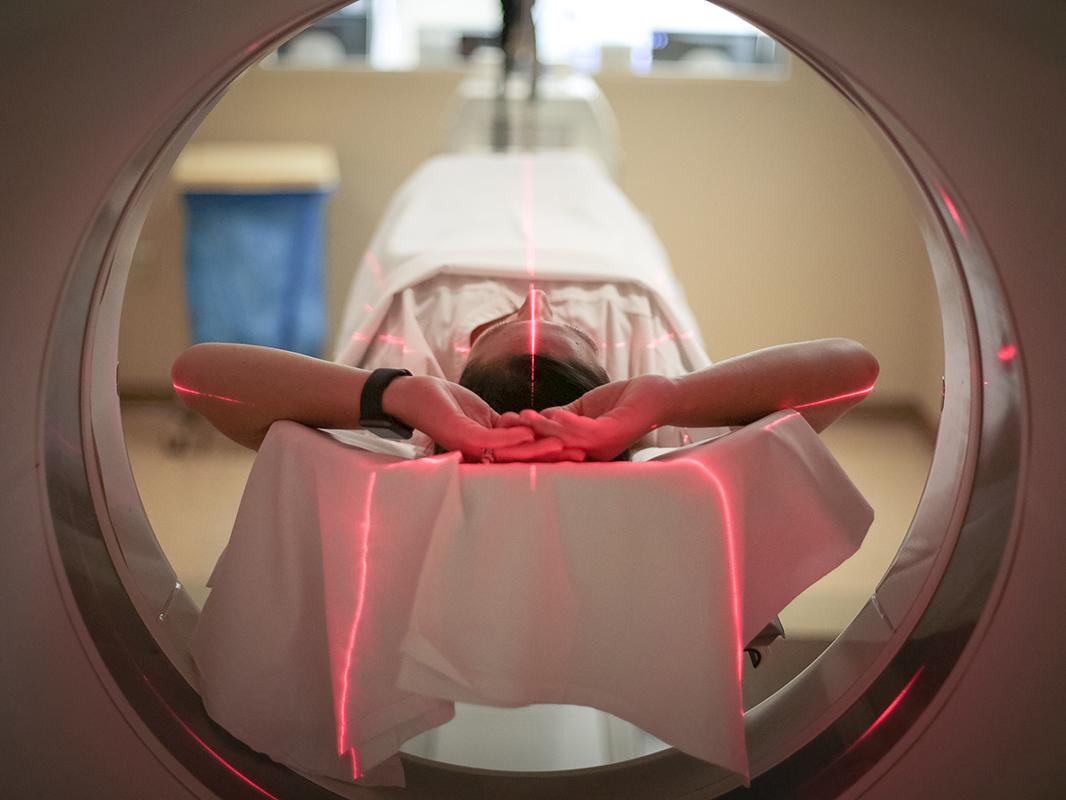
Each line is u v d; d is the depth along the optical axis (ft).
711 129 9.54
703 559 2.46
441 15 9.91
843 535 2.72
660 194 9.72
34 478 2.52
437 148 9.06
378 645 2.54
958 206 2.51
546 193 6.39
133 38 2.42
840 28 2.43
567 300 4.65
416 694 2.58
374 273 5.41
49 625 2.56
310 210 8.80
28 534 2.53
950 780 2.66
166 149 2.70
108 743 2.64
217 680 2.68
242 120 9.57
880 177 9.46
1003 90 2.43
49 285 2.48
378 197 9.82
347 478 2.50
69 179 2.45
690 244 9.79
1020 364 2.49
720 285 9.85
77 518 2.74
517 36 7.49
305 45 9.74
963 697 2.60
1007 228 2.47
